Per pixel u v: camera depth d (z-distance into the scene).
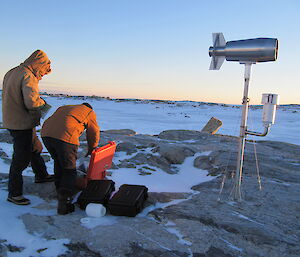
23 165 3.20
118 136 7.61
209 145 6.79
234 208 3.27
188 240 2.49
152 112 58.00
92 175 3.61
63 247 2.33
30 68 3.15
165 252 2.29
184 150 6.07
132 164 5.22
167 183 4.42
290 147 7.36
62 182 3.02
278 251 2.36
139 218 2.95
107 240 2.43
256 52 3.06
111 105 80.56
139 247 2.35
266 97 3.14
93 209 2.93
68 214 2.99
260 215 3.09
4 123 3.16
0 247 2.28
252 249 2.39
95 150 3.59
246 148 6.88
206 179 4.76
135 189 3.27
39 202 3.28
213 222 2.85
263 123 3.19
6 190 3.57
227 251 2.35
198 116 50.97
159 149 5.93
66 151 3.01
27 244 2.36
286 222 2.94
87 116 3.27
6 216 2.83
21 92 3.08
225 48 3.24
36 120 3.26
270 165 5.40
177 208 3.22
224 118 46.56
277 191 3.94
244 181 4.40
